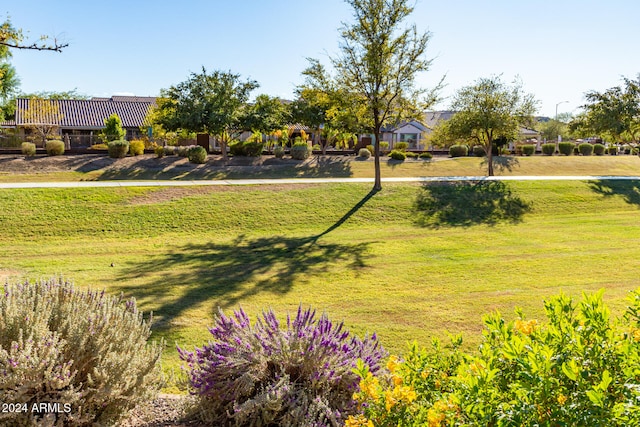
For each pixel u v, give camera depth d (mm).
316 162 31953
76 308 3824
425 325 7727
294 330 4129
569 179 25641
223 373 3891
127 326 3969
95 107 49156
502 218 19406
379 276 11023
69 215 16531
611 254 13273
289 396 3670
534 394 2275
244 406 3562
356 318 8102
